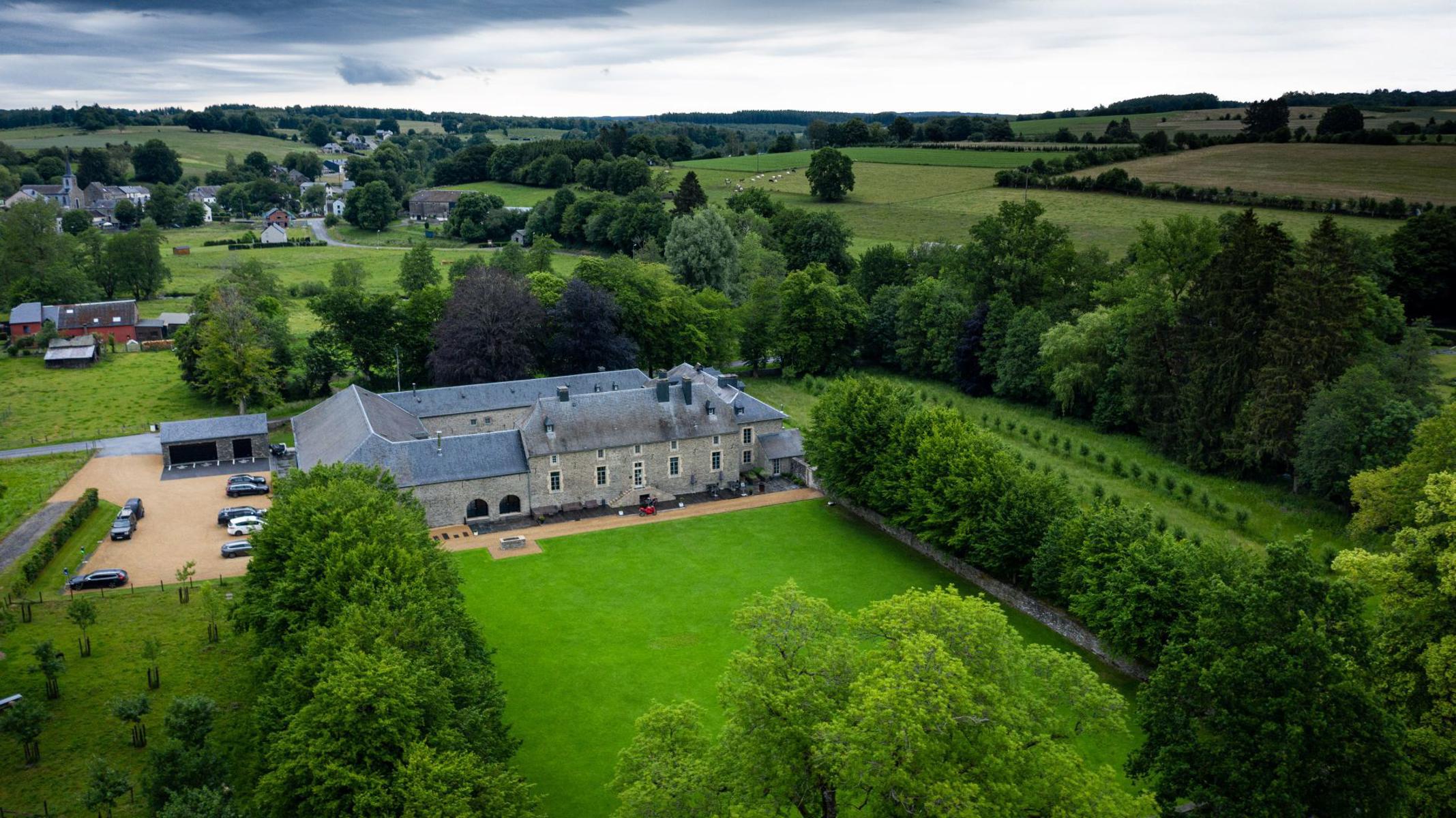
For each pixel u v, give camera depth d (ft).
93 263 634.02
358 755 132.16
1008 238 465.88
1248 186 569.64
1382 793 129.29
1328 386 302.66
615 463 309.63
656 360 458.09
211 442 344.90
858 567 263.90
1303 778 129.80
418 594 164.96
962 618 133.49
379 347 419.13
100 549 267.39
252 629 190.49
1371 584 168.04
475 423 349.20
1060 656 142.31
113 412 402.52
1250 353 320.29
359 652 139.85
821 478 308.60
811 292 470.80
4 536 272.31
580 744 180.55
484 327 385.29
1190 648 174.50
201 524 287.48
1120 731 133.69
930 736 113.60
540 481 300.61
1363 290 344.49
